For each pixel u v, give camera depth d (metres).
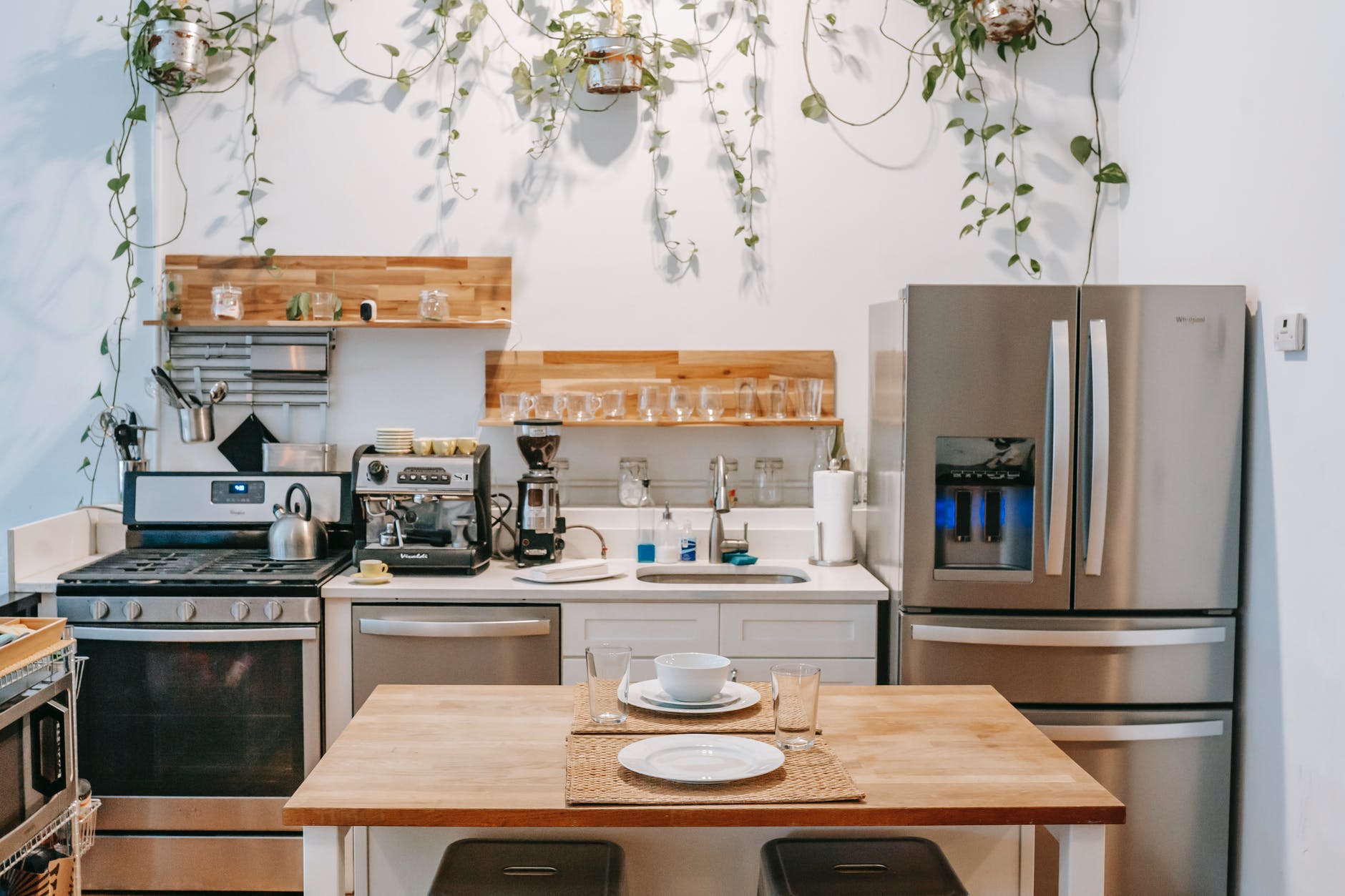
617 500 3.88
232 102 3.81
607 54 3.61
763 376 3.86
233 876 3.13
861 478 3.86
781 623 3.23
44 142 3.79
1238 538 3.11
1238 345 3.06
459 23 3.82
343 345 3.86
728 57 3.84
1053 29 3.84
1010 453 3.16
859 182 3.86
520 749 1.83
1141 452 3.09
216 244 3.82
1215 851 3.14
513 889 1.71
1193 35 3.36
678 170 3.85
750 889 1.96
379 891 1.94
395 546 3.39
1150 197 3.64
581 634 3.22
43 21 3.78
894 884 1.75
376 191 3.83
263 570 3.24
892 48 3.85
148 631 3.07
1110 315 3.07
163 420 3.83
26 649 2.18
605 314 3.86
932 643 3.17
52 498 3.84
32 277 3.80
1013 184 3.86
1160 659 3.12
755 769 1.68
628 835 1.95
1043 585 3.13
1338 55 2.68
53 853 2.29
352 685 3.20
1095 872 1.67
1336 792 2.70
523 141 3.84
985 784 1.69
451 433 3.87
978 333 3.10
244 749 3.13
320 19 3.81
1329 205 2.72
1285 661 2.92
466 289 3.84
